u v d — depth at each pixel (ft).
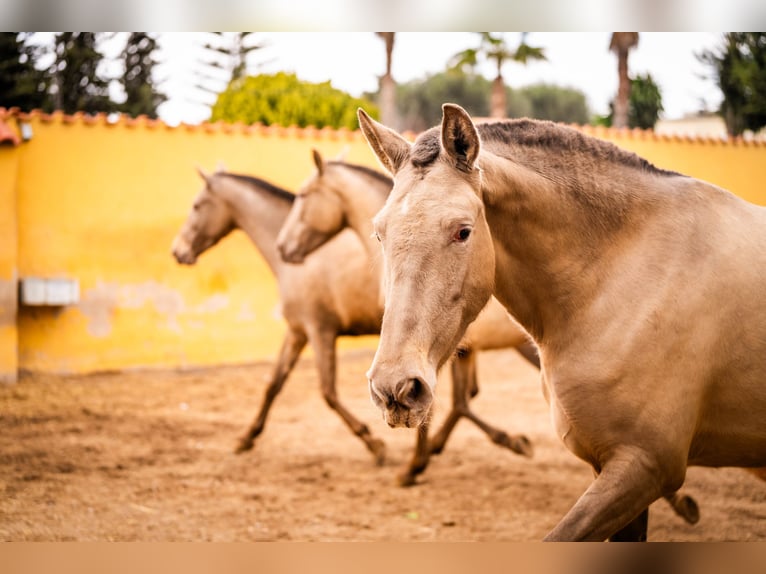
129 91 59.57
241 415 23.09
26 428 20.66
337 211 17.28
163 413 22.94
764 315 7.64
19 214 27.43
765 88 48.91
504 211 7.69
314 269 18.26
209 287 30.04
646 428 7.45
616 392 7.54
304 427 21.63
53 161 27.96
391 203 7.11
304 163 31.42
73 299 27.32
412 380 6.45
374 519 13.75
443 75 114.93
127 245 28.94
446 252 6.83
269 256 20.29
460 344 7.45
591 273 7.86
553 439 19.99
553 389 7.98
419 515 13.98
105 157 28.71
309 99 40.11
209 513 14.05
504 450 18.95
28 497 14.84
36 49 48.44
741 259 7.77
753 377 7.65
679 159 36.17
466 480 16.35
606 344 7.64
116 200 28.81
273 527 13.23
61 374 27.71
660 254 7.80
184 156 29.84
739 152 37.40
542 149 8.07
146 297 29.17
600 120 64.28
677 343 7.52
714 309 7.61
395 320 6.67
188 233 21.36
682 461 7.59
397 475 15.99
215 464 17.71
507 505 14.55
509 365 31.30
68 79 53.01
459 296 6.91
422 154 7.32
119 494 15.21
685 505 13.04
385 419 6.56
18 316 27.25
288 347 18.94
